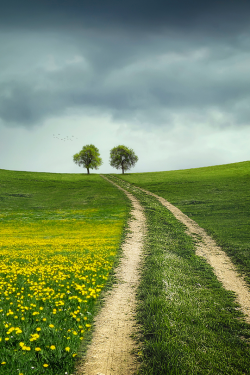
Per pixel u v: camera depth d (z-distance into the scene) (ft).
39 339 20.61
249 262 50.34
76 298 30.32
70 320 24.73
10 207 159.12
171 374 16.96
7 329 21.75
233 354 20.22
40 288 32.60
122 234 83.92
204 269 47.80
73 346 20.16
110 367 18.31
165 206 139.64
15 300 28.76
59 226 111.96
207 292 35.60
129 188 208.95
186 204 140.26
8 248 68.69
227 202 133.49
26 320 23.67
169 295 32.45
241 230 81.20
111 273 43.37
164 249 63.05
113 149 338.95
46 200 179.73
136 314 27.71
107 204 155.53
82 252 60.34
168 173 290.56
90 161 346.74
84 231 97.50
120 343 21.79
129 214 121.19
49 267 44.21
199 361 18.81
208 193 163.94
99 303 30.35
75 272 41.37
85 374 17.38
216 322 26.14
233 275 44.70
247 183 181.98
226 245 65.62
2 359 17.66
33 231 103.04
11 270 42.19
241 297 34.53
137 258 55.52
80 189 216.54
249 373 17.94
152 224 97.30
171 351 19.45
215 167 297.12
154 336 22.36
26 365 17.34
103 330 24.12
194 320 26.00
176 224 96.07
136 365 18.62
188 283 39.19
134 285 38.19
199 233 83.05
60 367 17.71
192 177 238.48
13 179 254.68
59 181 257.34
